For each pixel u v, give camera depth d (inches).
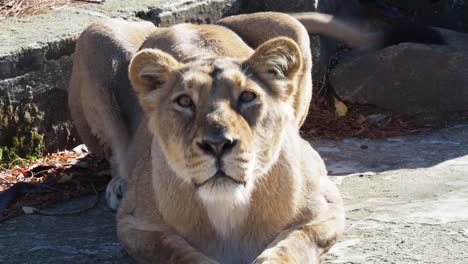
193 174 319.6
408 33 588.4
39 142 495.8
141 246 344.5
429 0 666.2
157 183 347.3
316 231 343.9
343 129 551.2
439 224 383.2
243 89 327.6
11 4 568.4
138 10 552.7
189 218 341.4
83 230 402.0
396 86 569.9
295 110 388.5
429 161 484.1
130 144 428.8
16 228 406.3
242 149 315.9
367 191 438.6
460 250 355.6
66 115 509.4
